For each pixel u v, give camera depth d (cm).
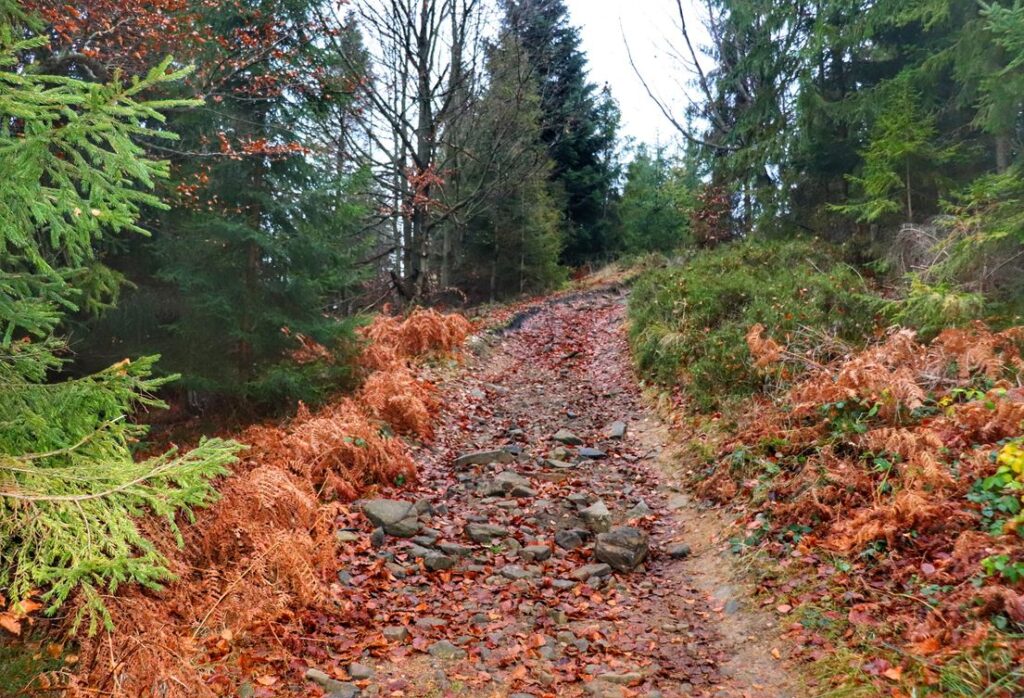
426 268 1878
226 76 883
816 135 1484
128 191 237
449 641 464
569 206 3188
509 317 1802
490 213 2486
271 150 852
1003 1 984
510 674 427
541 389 1242
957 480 509
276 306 931
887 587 454
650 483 789
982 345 659
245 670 399
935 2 1063
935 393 663
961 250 838
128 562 236
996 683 340
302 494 579
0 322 298
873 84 1533
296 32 983
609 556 597
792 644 436
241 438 783
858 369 683
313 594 477
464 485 788
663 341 1162
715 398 897
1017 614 374
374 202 1995
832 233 1597
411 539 630
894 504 499
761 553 556
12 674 313
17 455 267
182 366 843
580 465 865
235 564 485
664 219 3219
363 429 777
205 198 883
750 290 1193
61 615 363
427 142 1828
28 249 254
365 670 414
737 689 405
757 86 2394
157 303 862
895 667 379
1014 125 1023
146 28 789
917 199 1230
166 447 811
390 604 512
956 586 421
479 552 620
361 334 1127
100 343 835
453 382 1177
